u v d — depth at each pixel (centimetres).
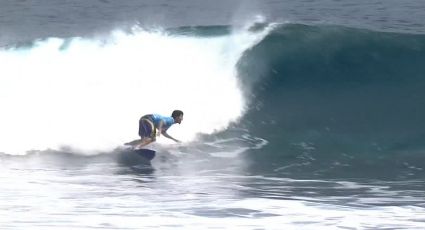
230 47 7388
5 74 7388
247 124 6900
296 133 6750
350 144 6525
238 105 7069
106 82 7281
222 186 5041
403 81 7281
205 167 5816
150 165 5881
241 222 3956
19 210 4194
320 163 5981
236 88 7206
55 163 5941
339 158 6172
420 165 5869
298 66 7331
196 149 6388
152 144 6353
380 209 4306
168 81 7262
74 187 4962
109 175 5462
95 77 7319
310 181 5262
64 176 5406
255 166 5862
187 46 7462
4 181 5184
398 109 7056
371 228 3862
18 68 7450
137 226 3853
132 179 5303
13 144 6412
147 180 5269
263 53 7350
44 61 7475
